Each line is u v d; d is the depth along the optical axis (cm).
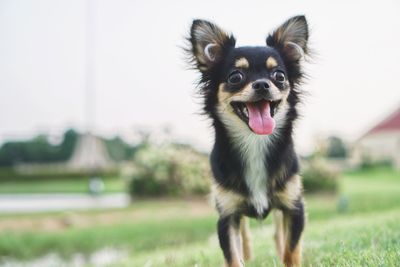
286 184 490
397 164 4359
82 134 5134
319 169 1892
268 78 486
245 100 471
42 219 1440
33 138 5303
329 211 1452
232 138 498
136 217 1476
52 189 3094
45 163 5247
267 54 498
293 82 524
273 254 560
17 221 1421
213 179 509
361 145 4450
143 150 1850
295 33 529
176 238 1202
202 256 588
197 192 1769
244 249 560
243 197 491
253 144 490
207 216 1455
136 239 1202
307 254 525
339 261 428
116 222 1406
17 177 3731
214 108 515
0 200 2283
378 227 603
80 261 1020
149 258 723
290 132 503
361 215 1161
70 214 1498
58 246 1163
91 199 2212
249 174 492
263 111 475
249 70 492
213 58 522
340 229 689
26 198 2409
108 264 818
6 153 5197
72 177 3838
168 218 1434
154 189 1767
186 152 1830
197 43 528
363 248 491
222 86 502
